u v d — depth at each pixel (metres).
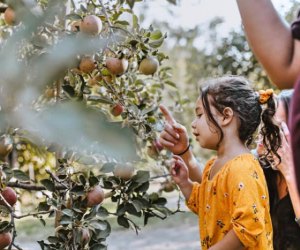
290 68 0.60
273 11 0.61
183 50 6.76
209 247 1.57
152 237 6.93
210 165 1.67
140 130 1.59
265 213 1.51
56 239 1.44
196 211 1.70
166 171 2.08
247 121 1.58
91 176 1.44
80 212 1.42
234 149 1.57
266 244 1.45
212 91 1.58
